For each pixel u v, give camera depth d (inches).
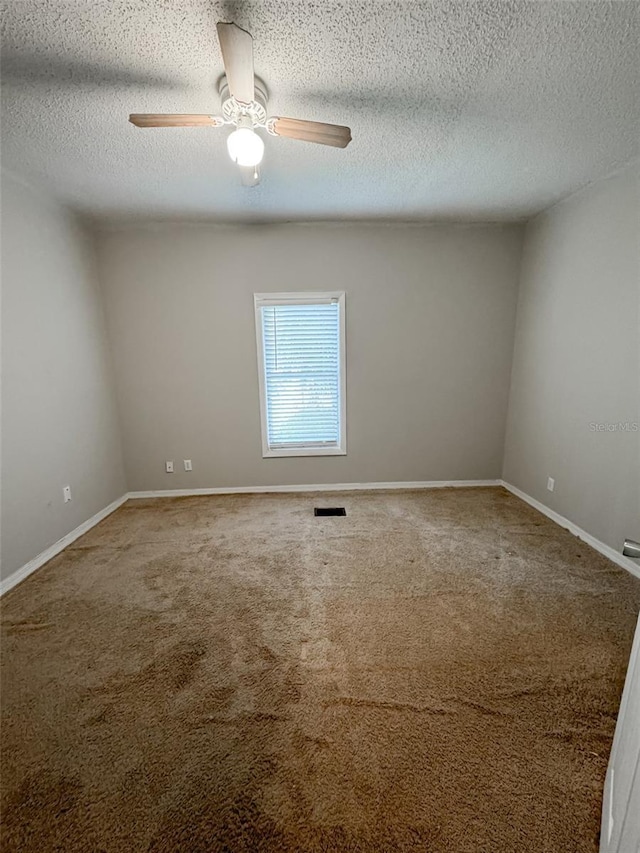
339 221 124.4
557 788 43.3
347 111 67.8
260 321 131.2
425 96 63.9
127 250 124.3
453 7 47.1
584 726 50.6
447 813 40.9
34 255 95.1
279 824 40.2
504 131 74.1
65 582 85.4
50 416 99.4
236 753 47.4
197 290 128.0
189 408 135.5
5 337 85.4
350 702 54.2
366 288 130.1
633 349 86.9
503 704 53.7
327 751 47.5
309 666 60.8
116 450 132.2
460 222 126.3
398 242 127.6
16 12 46.6
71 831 39.9
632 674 36.7
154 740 49.2
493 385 139.3
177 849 38.3
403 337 134.1
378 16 48.2
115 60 54.8
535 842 38.5
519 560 92.7
